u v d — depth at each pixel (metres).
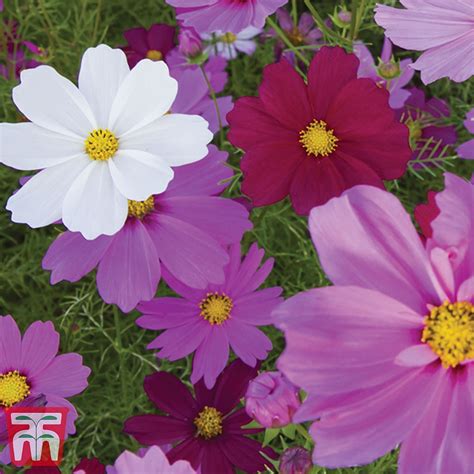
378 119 0.60
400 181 0.81
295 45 0.84
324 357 0.50
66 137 0.59
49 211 0.58
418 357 0.50
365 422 0.50
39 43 0.91
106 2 0.92
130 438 0.73
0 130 0.59
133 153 0.58
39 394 0.62
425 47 0.63
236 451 0.62
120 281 0.60
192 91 0.72
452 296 0.52
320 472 0.60
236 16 0.65
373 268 0.51
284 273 0.78
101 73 0.59
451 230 0.51
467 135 0.82
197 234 0.61
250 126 0.61
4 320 0.62
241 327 0.64
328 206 0.51
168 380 0.63
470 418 0.51
